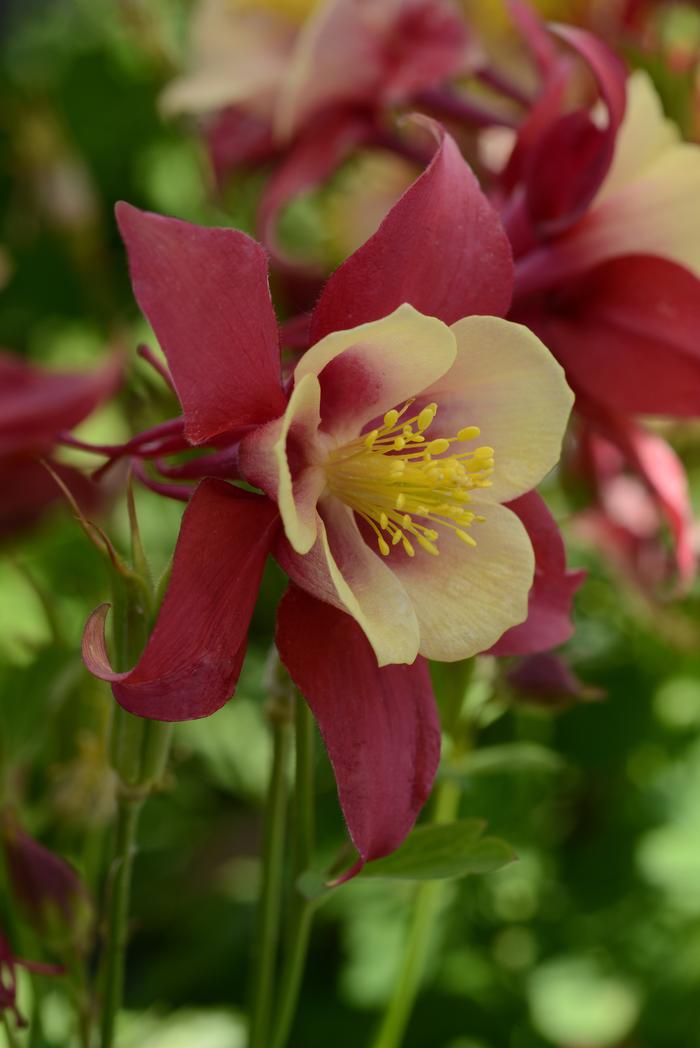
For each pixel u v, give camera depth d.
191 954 0.57
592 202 0.35
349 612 0.30
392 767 0.31
